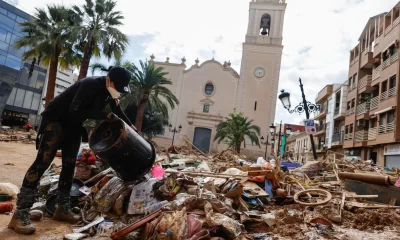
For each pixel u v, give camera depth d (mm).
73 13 22734
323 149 46312
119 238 3443
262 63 50500
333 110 41000
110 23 22969
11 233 3430
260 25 52344
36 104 46625
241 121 40094
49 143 3717
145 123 39875
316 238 4172
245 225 4477
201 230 3361
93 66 25922
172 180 4750
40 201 4902
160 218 3488
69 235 3484
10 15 36750
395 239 4430
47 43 22406
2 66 36750
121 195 4379
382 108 26047
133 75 28234
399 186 7535
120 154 4129
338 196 7352
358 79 33250
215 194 5078
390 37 25734
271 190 6852
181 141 46875
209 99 51062
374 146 28312
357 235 4559
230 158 18844
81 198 4863
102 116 3729
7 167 8664
